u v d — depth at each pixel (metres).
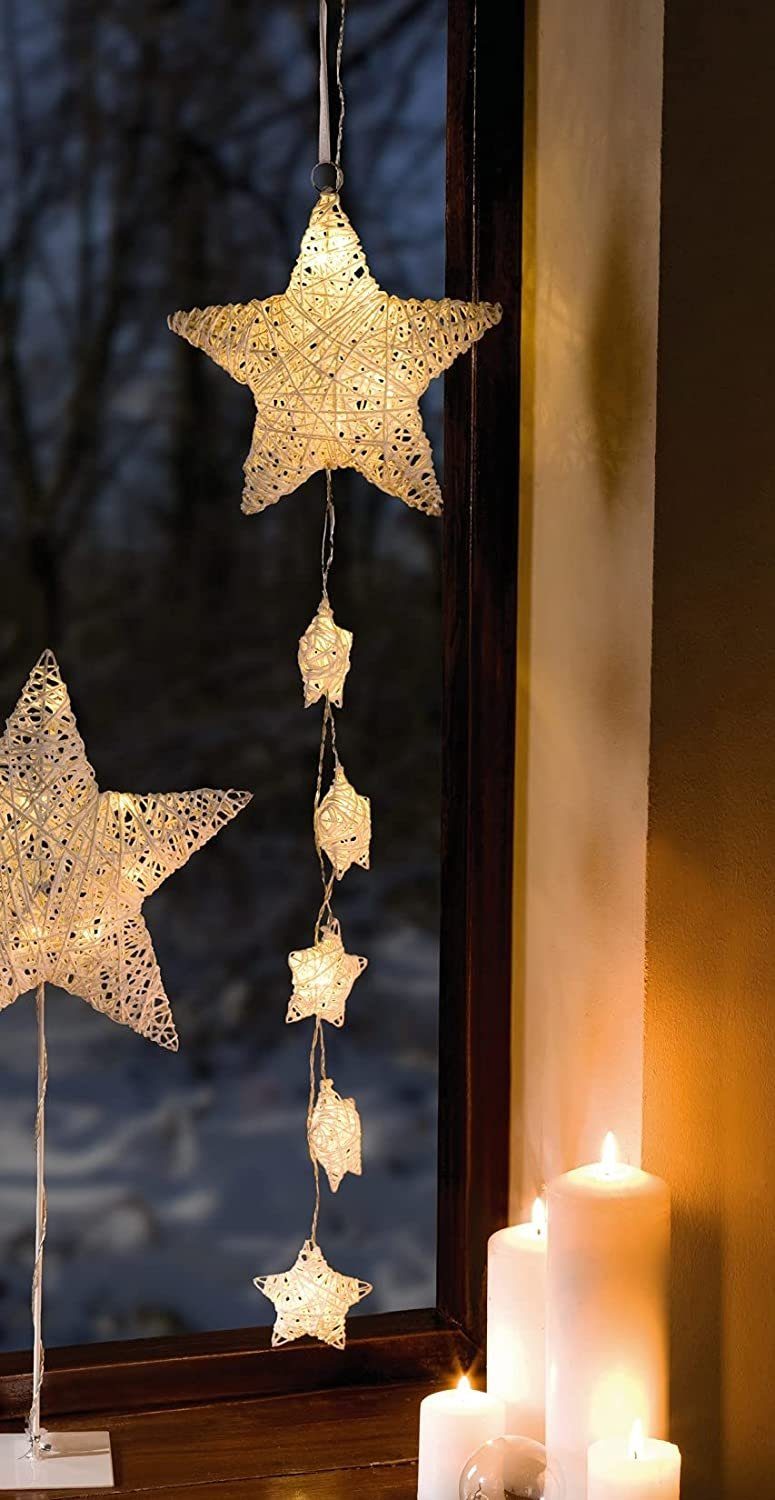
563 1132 2.72
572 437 2.68
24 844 2.49
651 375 2.54
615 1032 2.62
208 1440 2.67
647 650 2.56
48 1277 2.89
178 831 2.52
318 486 2.89
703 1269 2.62
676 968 2.58
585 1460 2.51
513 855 2.83
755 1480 2.65
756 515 2.57
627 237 2.58
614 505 2.61
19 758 2.49
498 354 2.79
